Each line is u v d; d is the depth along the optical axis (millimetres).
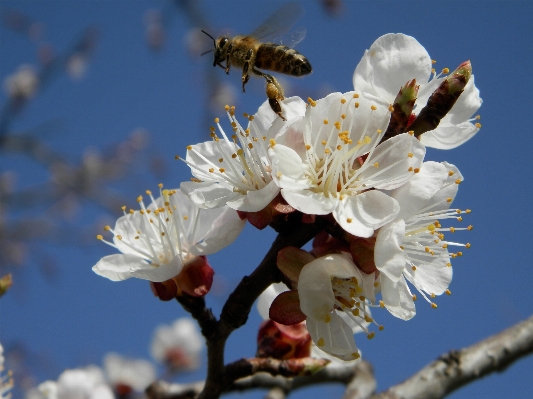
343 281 129
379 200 126
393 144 129
